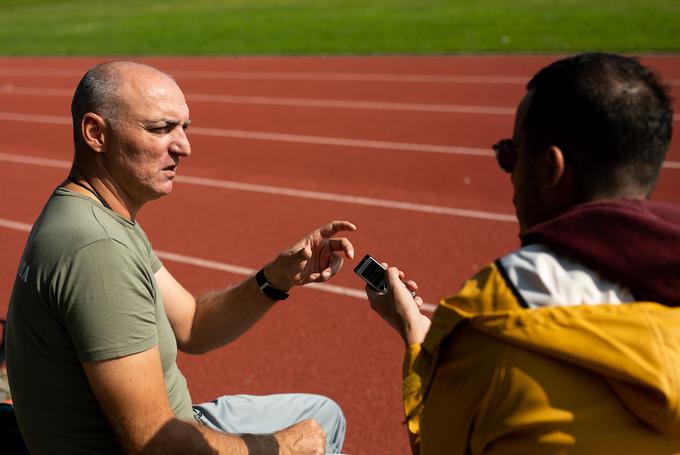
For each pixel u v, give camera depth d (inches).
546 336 47.9
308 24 802.8
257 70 606.5
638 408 47.4
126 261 73.2
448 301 53.3
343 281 209.6
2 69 701.3
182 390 87.6
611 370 46.7
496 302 50.6
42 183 338.0
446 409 52.9
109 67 82.0
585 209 50.6
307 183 310.3
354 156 346.6
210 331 98.8
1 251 253.1
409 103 451.5
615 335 47.2
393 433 144.0
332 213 272.7
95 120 80.0
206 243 250.5
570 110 51.1
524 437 49.1
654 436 48.3
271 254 240.7
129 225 82.6
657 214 51.0
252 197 295.9
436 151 346.9
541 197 54.3
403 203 278.4
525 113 54.7
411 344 66.3
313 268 97.8
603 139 50.4
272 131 405.7
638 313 47.6
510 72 523.8
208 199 295.6
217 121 439.2
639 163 51.2
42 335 73.7
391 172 318.3
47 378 75.0
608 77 50.8
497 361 49.8
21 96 567.2
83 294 70.7
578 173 51.9
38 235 74.7
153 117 80.2
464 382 51.7
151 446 72.4
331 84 526.6
